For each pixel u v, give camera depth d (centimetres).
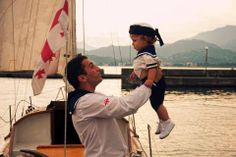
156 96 369
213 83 5222
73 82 362
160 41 374
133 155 621
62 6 501
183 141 2020
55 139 823
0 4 1129
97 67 365
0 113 2873
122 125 755
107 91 5122
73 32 971
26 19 1131
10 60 1152
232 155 1745
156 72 355
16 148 798
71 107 351
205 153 1772
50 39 515
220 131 2355
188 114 3125
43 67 564
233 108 3553
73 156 697
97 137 349
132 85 4966
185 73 5309
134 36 369
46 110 820
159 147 1864
